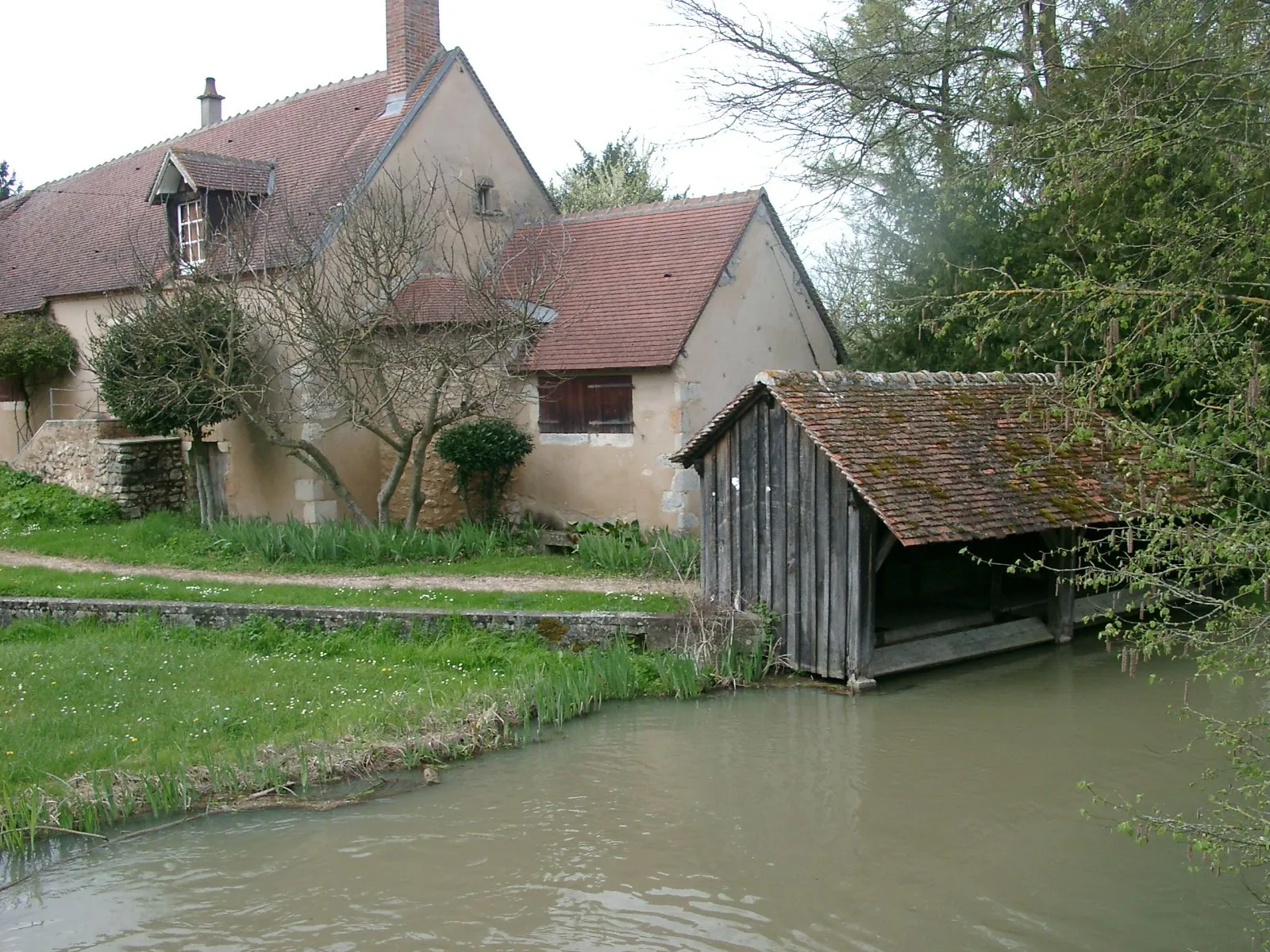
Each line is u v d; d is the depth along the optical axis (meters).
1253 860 6.31
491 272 17.27
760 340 18.70
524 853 7.98
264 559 16.55
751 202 18.55
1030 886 7.44
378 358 16.47
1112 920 7.00
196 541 17.47
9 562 16.69
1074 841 8.11
